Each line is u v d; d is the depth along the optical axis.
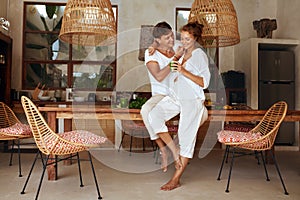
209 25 3.86
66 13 3.50
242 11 5.71
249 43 5.18
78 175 3.13
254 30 5.70
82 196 2.46
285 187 2.74
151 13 5.57
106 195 2.49
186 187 2.74
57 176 3.05
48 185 2.76
